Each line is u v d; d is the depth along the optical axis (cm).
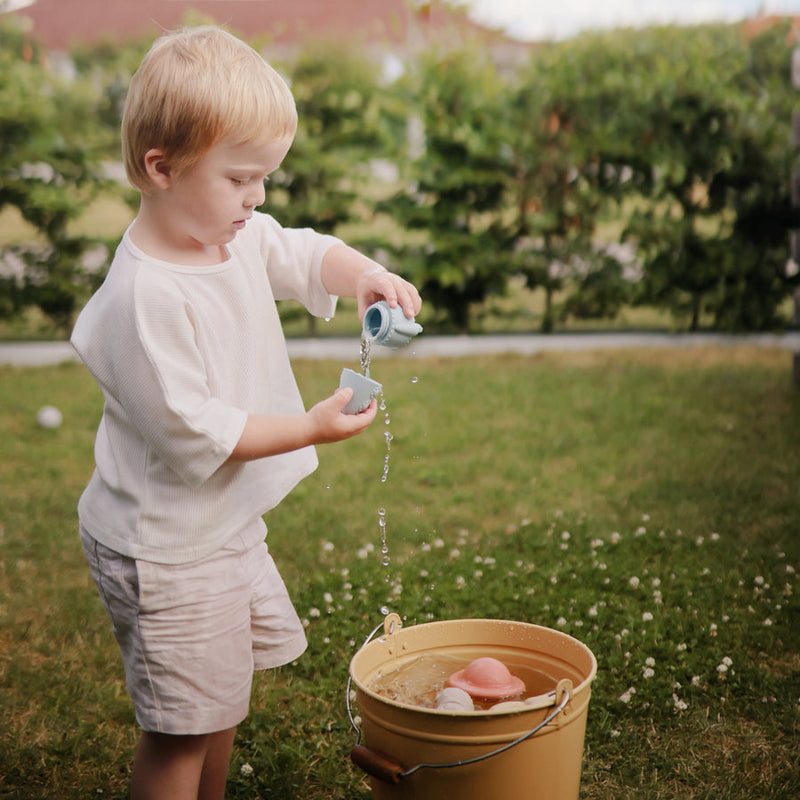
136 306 190
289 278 233
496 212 863
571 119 836
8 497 480
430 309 882
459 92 832
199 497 200
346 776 252
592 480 499
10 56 825
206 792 222
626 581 367
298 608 346
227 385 205
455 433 588
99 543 203
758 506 450
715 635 319
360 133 843
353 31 867
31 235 841
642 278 851
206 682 203
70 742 269
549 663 227
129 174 196
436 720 184
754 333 871
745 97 812
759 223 835
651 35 845
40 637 332
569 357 819
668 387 698
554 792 194
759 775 248
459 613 341
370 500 473
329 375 755
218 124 184
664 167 817
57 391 712
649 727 271
